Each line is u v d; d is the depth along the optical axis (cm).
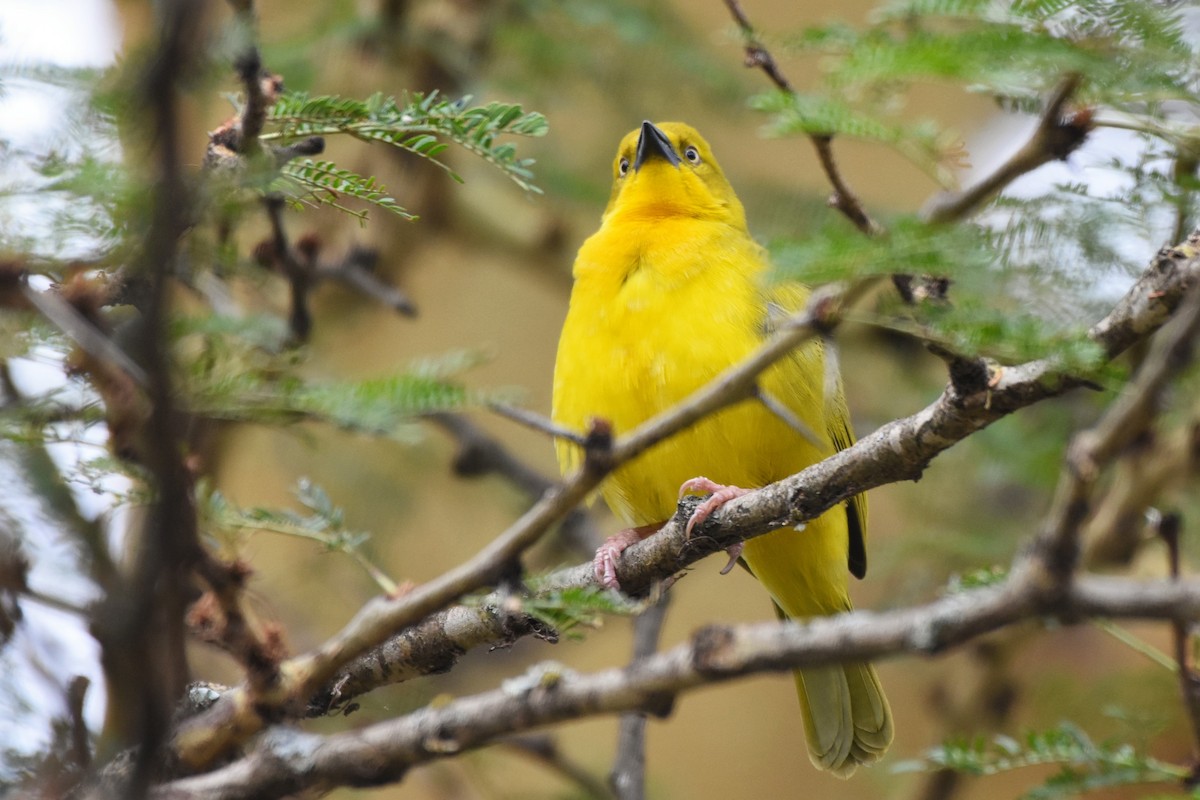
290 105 650
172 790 625
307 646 1386
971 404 670
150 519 540
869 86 693
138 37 669
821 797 1744
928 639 491
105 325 571
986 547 1309
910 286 602
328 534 747
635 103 1526
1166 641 1344
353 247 1345
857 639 508
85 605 649
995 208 715
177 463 529
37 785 637
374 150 1471
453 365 664
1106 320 630
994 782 1451
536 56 1445
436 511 1720
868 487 740
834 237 571
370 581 1445
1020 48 628
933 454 705
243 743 653
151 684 546
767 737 1792
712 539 812
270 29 1396
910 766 829
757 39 711
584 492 605
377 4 1398
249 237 1080
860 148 1944
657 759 1784
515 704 599
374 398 618
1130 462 1098
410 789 1366
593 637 1589
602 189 1446
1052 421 1306
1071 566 468
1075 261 684
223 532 712
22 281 552
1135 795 951
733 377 592
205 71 579
